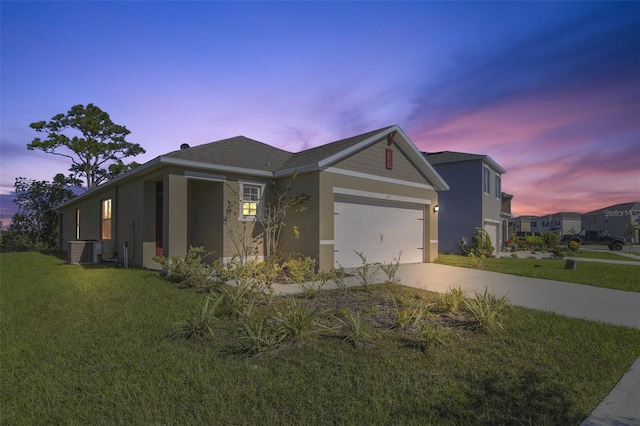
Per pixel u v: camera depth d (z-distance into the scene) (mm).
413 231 13969
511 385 3408
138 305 6148
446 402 3059
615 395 3314
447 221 21016
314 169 10508
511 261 16000
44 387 3223
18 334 4652
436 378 3506
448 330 4797
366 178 11953
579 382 3531
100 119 29969
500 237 24125
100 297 6758
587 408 3062
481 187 19891
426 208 14547
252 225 11625
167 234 9938
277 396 3104
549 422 2797
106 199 14844
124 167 30578
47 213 28656
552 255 20422
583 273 11500
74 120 28641
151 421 2713
